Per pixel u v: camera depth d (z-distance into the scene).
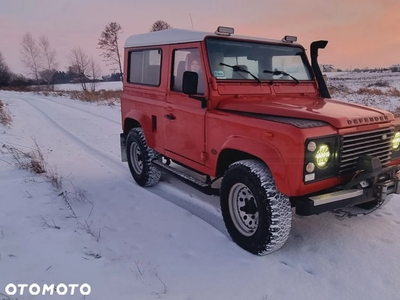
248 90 4.21
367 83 30.81
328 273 3.19
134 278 3.01
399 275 3.13
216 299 2.80
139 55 5.57
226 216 3.78
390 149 3.78
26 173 5.78
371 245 3.64
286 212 3.30
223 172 4.06
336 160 3.22
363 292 2.91
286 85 4.58
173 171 4.83
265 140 3.26
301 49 4.88
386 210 4.50
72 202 4.69
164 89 4.85
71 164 6.96
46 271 3.00
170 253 3.50
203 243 3.73
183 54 4.44
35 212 4.22
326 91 4.81
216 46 4.12
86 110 18.09
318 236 3.88
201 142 4.18
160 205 4.76
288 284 3.02
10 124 11.57
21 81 70.00
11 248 3.32
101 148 8.68
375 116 3.57
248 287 2.97
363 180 3.29
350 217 4.10
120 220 4.25
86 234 3.76
